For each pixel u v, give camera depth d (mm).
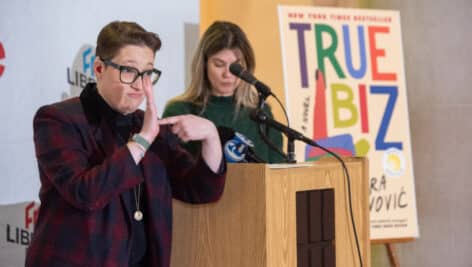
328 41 6133
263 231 3170
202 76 4613
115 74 3090
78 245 2928
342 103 6090
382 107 6223
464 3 7316
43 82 5105
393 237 6176
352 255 3578
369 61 6238
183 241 3510
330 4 7176
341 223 3531
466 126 7309
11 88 4965
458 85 7324
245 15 6812
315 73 6047
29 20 5051
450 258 7332
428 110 7332
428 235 7371
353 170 3605
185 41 6027
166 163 3396
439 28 7324
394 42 6348
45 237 2967
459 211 7336
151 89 3039
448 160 7324
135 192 3160
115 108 3186
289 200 3271
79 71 5309
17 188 4965
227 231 3318
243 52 4570
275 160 4570
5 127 4930
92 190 2848
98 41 3189
